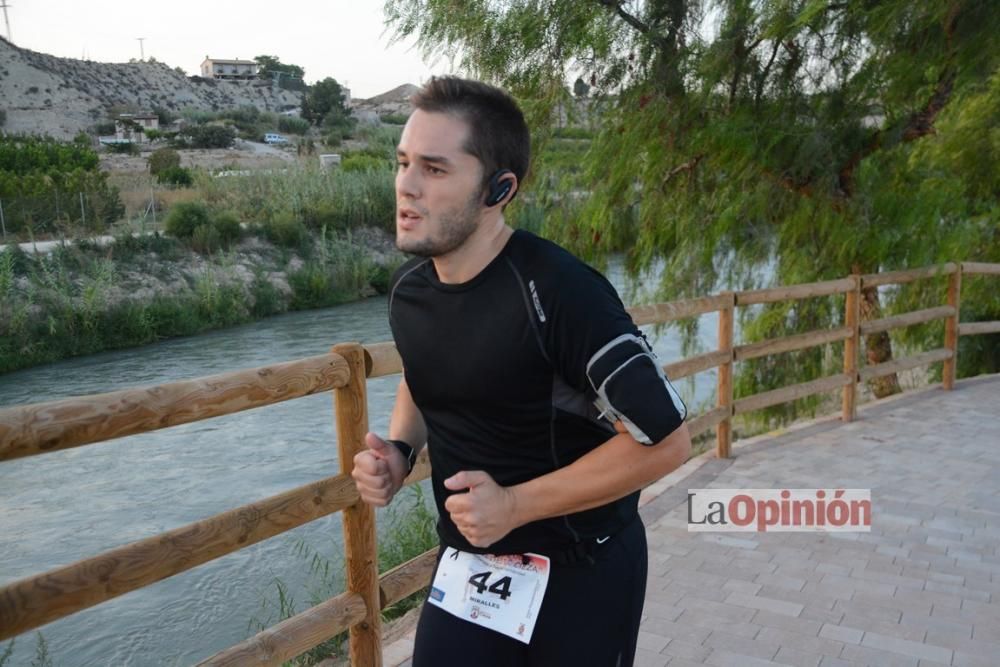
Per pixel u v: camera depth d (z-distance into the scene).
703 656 3.24
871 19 6.96
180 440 11.78
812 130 7.34
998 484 5.23
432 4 7.83
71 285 19.97
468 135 1.47
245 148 75.50
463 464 1.69
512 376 1.53
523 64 7.97
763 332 8.76
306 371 2.38
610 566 1.69
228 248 24.70
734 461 5.73
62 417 1.75
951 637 3.38
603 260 8.90
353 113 108.19
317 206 28.22
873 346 8.77
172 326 20.44
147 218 27.62
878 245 7.61
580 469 1.52
